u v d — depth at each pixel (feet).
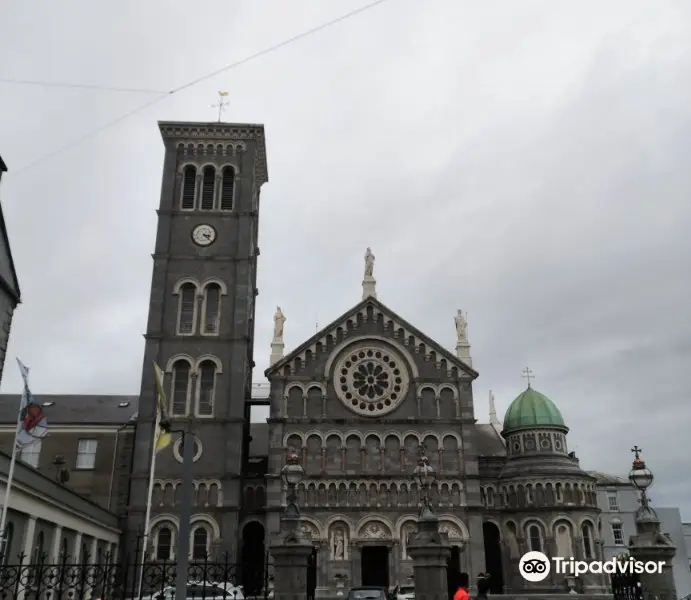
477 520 194.29
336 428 201.98
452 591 178.29
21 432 116.57
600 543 211.00
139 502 190.49
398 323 213.66
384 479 197.26
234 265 218.38
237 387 203.10
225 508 190.29
